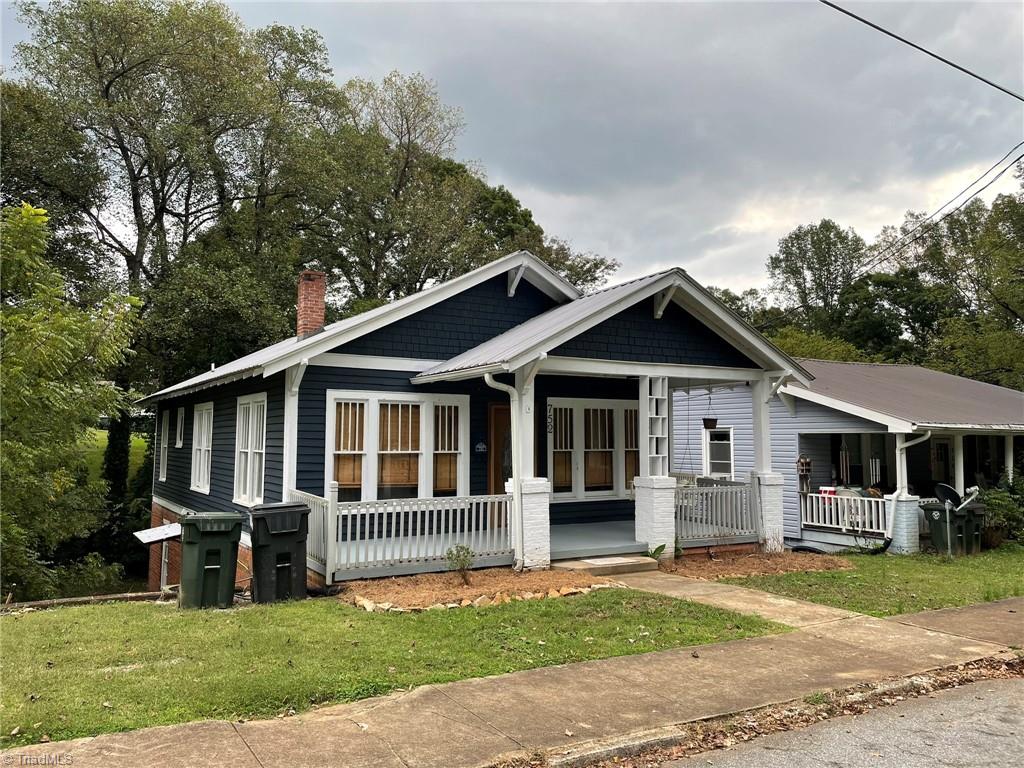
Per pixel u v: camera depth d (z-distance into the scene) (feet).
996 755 14.12
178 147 81.30
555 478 43.70
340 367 36.11
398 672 18.13
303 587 27.99
